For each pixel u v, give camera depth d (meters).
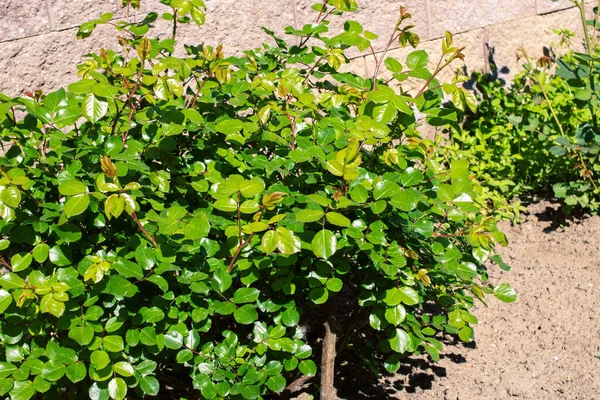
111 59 2.79
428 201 2.61
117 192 2.20
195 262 2.44
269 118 2.82
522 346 3.82
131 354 2.42
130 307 2.44
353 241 2.42
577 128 4.85
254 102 2.96
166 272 2.42
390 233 2.62
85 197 2.14
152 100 2.59
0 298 2.19
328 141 2.61
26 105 2.48
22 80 3.87
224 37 4.49
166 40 2.85
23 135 2.59
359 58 5.07
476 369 3.67
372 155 2.77
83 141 2.49
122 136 2.65
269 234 2.16
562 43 5.86
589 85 4.80
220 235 2.57
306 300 3.18
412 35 2.76
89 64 2.76
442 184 2.57
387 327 2.57
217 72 2.72
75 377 2.21
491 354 3.78
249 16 4.55
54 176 2.53
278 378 2.46
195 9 2.66
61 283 2.18
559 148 4.73
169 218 2.34
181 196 2.70
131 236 2.46
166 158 2.66
